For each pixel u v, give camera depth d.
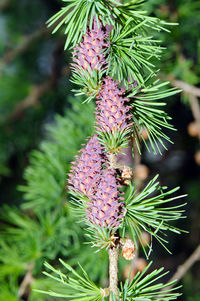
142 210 0.34
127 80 0.35
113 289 0.33
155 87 0.34
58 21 0.79
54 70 0.80
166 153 0.83
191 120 0.81
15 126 0.82
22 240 0.52
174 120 0.82
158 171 0.83
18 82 0.83
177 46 0.59
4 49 0.92
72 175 0.34
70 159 0.55
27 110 0.82
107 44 0.33
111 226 0.33
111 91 0.33
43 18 0.97
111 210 0.32
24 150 0.83
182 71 0.59
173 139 0.83
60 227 0.52
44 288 0.48
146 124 0.36
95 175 0.33
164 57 0.57
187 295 0.79
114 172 0.33
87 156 0.33
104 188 0.32
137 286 0.33
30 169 0.55
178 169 0.87
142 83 0.34
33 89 0.82
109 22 0.33
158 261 0.90
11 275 0.49
